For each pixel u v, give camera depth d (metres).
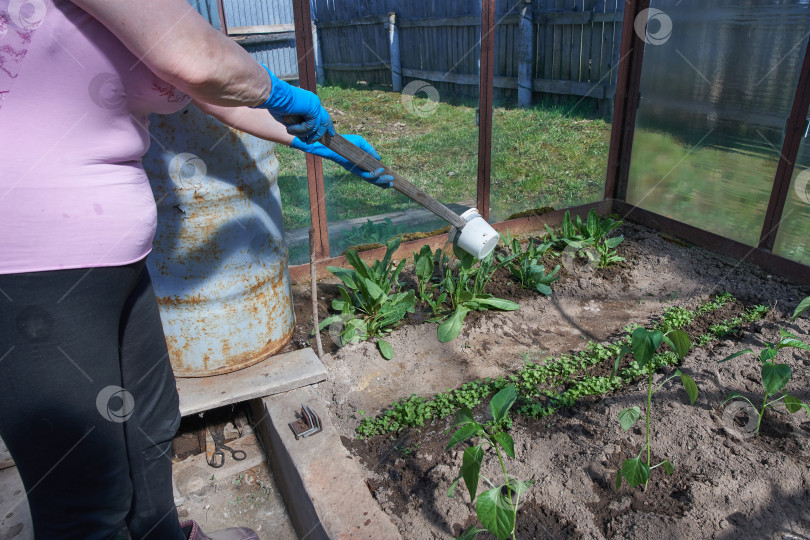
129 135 1.29
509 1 3.77
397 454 2.17
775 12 3.01
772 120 3.16
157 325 1.54
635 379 2.51
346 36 4.10
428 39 4.12
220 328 2.36
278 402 2.34
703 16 3.38
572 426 2.24
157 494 1.59
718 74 3.37
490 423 2.28
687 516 1.83
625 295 3.24
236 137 2.13
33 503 1.34
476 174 4.03
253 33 2.69
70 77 1.13
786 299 3.05
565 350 2.76
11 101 1.10
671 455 2.07
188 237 2.17
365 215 3.91
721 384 2.40
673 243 3.82
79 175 1.18
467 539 1.60
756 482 1.93
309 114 1.68
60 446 1.26
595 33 3.95
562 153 4.18
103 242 1.23
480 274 3.12
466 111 4.04
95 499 1.36
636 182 4.12
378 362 2.67
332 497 1.85
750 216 3.44
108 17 1.09
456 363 2.68
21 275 1.16
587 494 1.94
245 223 2.27
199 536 1.83
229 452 2.48
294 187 3.43
